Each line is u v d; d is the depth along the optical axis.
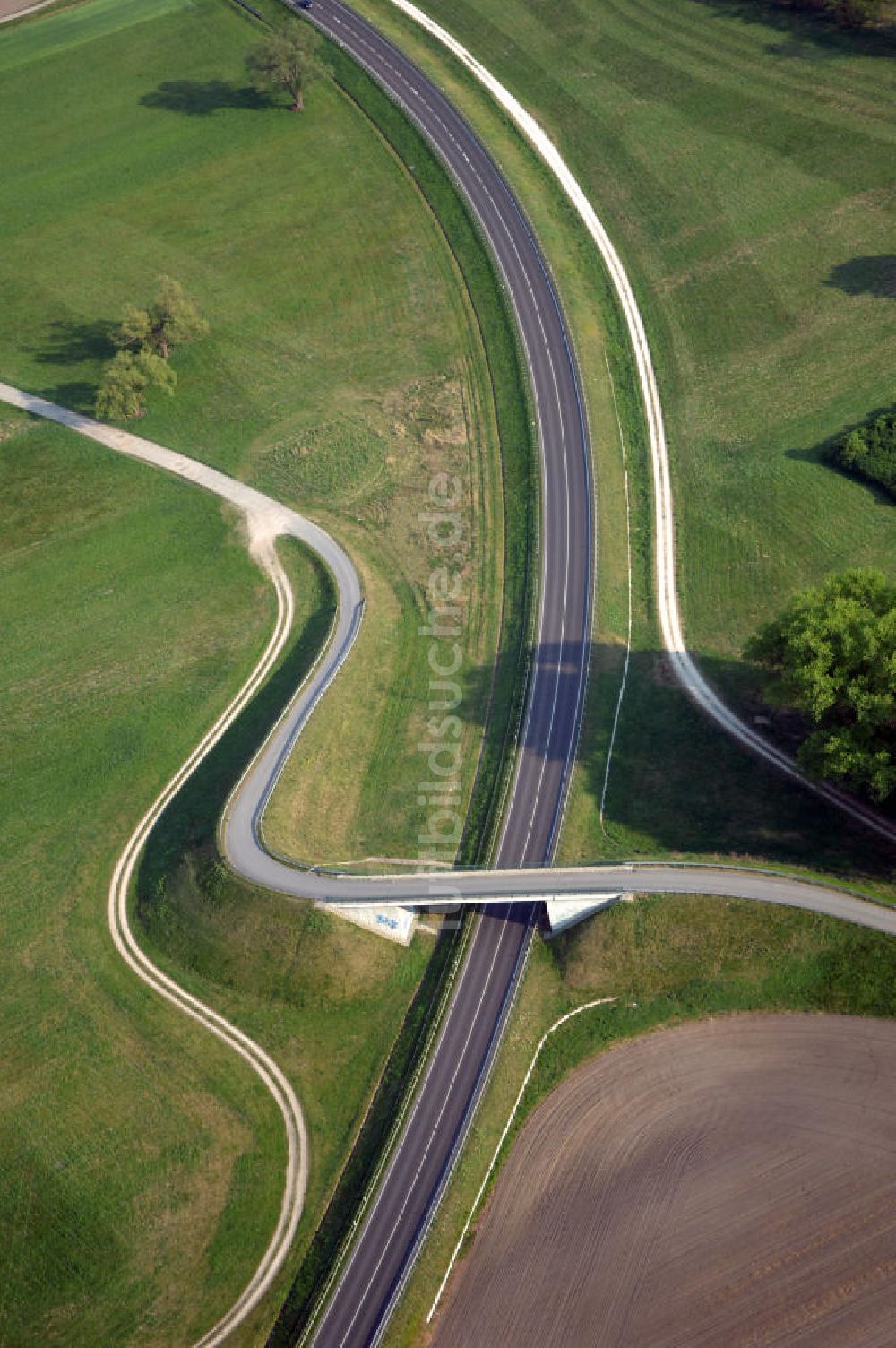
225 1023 90.19
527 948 90.62
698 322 146.88
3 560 130.75
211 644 118.81
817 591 94.56
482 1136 81.00
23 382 151.88
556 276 153.12
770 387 136.62
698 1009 85.88
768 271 150.62
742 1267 72.88
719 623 114.31
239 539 129.12
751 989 85.62
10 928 97.06
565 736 105.69
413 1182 79.31
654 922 88.12
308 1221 79.69
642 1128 80.44
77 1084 86.81
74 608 124.62
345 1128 84.06
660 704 107.75
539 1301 73.31
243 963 92.00
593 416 136.25
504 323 148.88
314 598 121.81
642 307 150.38
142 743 110.12
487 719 110.38
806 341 141.00
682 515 125.38
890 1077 80.06
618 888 89.62
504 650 116.44
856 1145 77.19
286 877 93.56
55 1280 77.12
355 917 91.94
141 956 94.50
